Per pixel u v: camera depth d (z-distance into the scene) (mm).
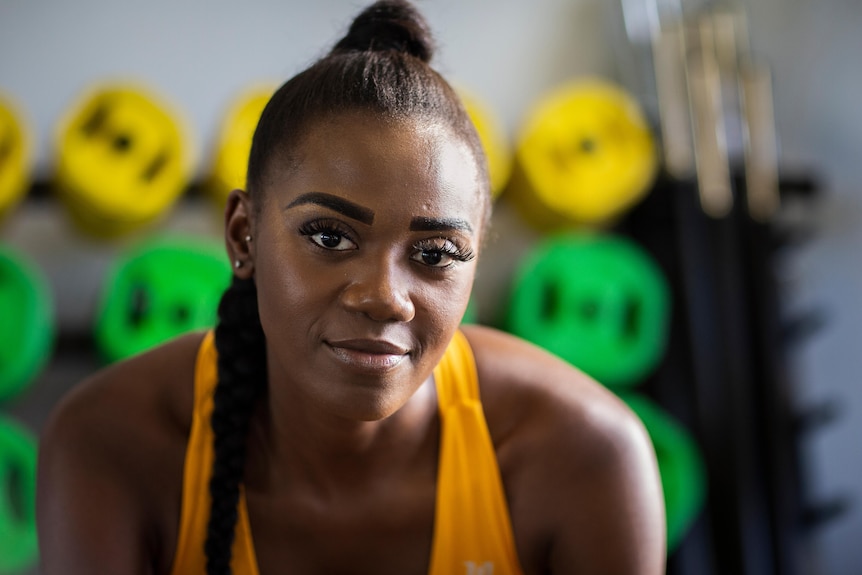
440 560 812
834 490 2314
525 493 809
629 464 798
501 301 2215
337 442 768
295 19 2146
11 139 1678
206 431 804
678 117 2025
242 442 785
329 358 646
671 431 1895
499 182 1900
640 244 2107
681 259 1991
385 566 823
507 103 2275
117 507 778
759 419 2023
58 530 771
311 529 812
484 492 807
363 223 619
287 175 645
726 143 2047
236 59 2119
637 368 1921
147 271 1744
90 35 2043
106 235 1877
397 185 616
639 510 795
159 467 797
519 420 816
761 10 2330
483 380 825
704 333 1992
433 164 625
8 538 1663
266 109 693
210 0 2104
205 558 807
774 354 2029
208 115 2107
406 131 624
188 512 798
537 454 804
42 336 1686
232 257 756
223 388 782
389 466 804
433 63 769
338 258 635
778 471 1995
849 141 2334
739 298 2016
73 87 2035
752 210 2061
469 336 866
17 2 2006
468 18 2250
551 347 1876
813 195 2258
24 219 1999
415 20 748
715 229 2006
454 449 809
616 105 1957
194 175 2037
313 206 624
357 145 619
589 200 1914
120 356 1726
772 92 2314
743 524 1956
